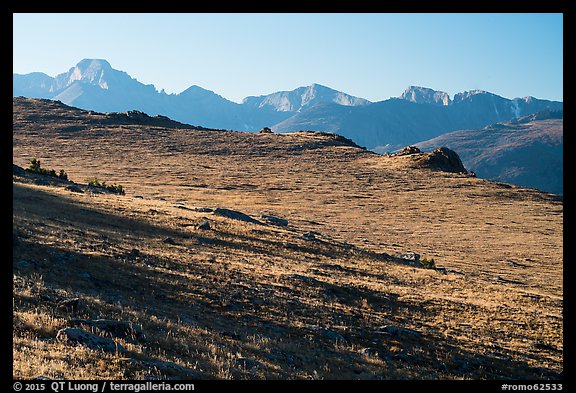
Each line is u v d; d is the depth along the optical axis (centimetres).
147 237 3784
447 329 2777
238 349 1814
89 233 3428
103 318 1781
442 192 11456
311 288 3081
